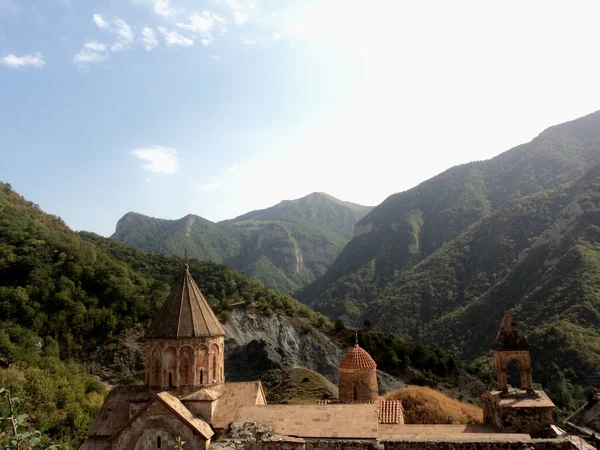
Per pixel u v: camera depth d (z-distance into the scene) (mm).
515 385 76062
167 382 27469
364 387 34688
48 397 51156
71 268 89938
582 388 63469
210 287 114750
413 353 91750
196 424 24562
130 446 24328
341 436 24094
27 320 76688
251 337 95312
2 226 92625
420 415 46406
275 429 24922
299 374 77375
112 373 76875
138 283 101188
